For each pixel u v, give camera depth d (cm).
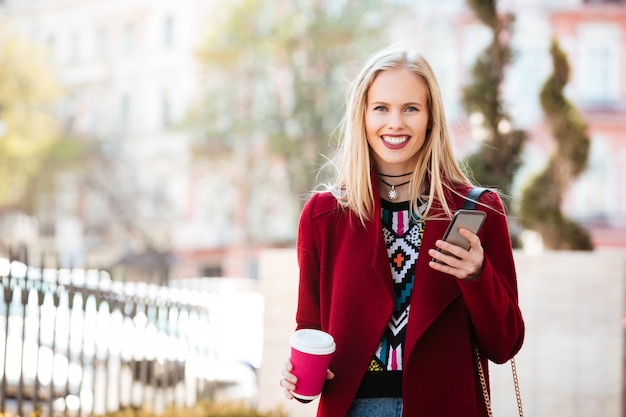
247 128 2723
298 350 213
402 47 239
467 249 200
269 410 607
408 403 209
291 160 2656
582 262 612
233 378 848
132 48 3884
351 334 218
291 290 627
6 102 3316
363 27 2659
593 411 602
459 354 213
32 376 643
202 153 2944
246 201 2864
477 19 811
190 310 648
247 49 2739
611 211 3030
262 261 632
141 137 3775
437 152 228
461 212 197
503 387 607
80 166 3556
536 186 787
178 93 3747
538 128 2845
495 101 787
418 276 216
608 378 604
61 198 3594
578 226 784
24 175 3328
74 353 697
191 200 3581
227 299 992
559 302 613
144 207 3672
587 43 3055
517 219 779
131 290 576
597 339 607
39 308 476
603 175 3045
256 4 2747
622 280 607
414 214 227
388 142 226
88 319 546
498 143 779
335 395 217
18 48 3378
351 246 225
